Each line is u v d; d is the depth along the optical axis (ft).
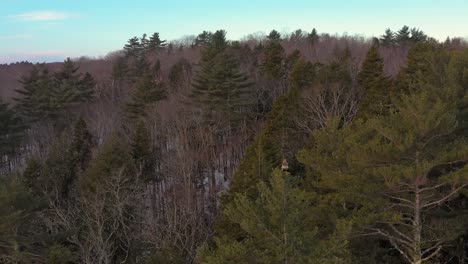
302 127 102.58
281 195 29.19
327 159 46.50
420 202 40.57
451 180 37.19
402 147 37.86
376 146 39.09
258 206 30.73
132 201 79.87
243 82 129.29
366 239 45.52
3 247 65.21
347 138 46.55
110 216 67.00
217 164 118.93
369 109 85.05
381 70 117.19
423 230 43.34
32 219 74.33
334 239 30.68
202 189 104.53
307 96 106.32
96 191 73.97
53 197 91.76
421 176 37.35
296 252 28.43
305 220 33.96
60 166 102.27
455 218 42.57
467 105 52.08
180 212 74.90
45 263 64.23
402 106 48.93
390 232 45.60
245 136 118.11
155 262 58.13
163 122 120.26
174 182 94.79
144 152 105.60
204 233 74.54
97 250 61.87
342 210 44.45
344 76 116.26
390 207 40.73
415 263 39.34
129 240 65.67
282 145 89.71
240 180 63.00
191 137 112.27
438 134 39.17
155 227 70.85
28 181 96.37
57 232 70.59
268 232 29.25
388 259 47.83
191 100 131.23
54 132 167.12
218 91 121.90
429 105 40.75
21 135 164.35
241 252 29.96
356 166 41.42
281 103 101.40
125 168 86.12
